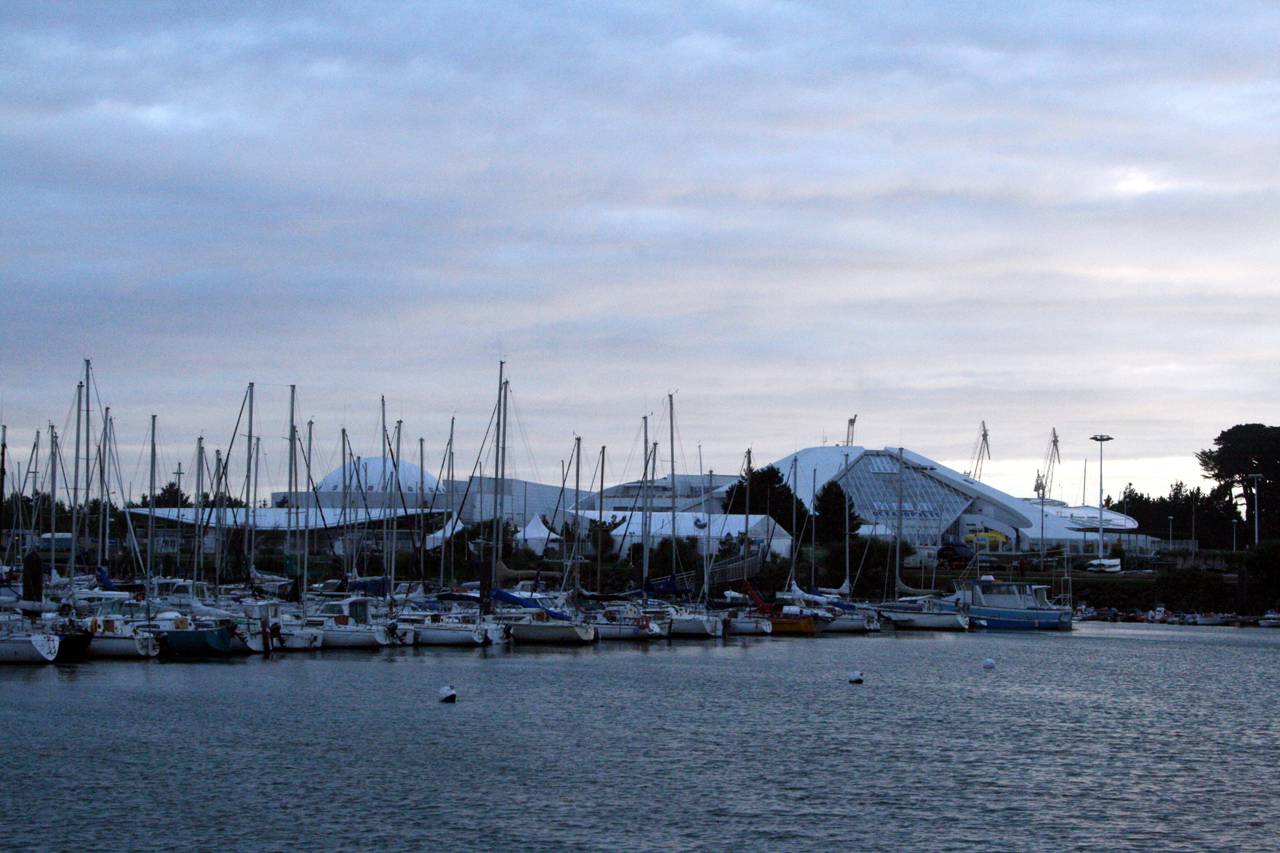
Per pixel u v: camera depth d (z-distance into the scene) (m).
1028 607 143.25
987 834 42.22
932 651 108.19
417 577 141.25
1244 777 51.84
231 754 52.12
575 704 67.25
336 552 153.25
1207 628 155.25
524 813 43.59
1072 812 45.34
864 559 164.62
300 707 63.97
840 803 45.81
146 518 163.38
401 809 43.84
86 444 102.50
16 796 44.94
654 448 129.75
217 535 113.19
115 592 101.38
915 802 46.22
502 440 107.38
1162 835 42.62
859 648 109.69
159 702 64.75
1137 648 117.06
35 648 78.50
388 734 57.06
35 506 127.50
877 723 63.34
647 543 119.50
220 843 39.81
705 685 76.94
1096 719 66.88
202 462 125.81
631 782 48.38
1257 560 172.12
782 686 77.44
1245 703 74.88
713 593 138.88
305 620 90.62
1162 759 55.44
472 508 191.50
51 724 57.97
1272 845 41.72
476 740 56.06
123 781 47.25
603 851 39.53
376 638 91.44
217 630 84.25
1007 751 56.41
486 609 102.19
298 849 39.34
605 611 108.56
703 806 44.94
